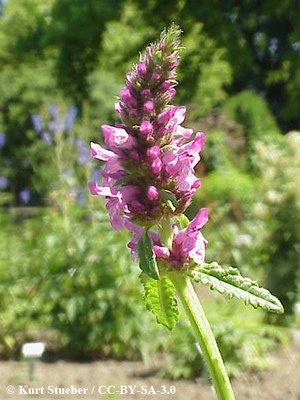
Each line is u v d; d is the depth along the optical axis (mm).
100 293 511
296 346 505
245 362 454
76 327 514
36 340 523
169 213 155
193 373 451
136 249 158
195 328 158
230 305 506
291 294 541
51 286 528
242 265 567
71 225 570
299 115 1767
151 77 155
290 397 414
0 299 542
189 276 156
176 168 155
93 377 454
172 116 154
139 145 155
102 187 155
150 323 503
